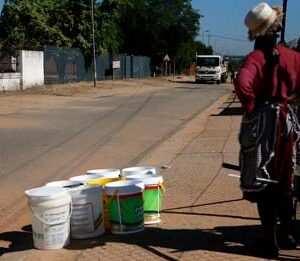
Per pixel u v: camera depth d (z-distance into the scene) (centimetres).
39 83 3650
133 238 541
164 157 1087
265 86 438
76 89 3638
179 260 477
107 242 533
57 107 2427
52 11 4656
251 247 490
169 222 593
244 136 439
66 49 4194
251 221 589
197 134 1466
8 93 3069
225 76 6016
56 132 1555
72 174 974
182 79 6675
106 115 2075
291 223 493
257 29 438
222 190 746
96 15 4719
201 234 548
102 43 4903
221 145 1201
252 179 435
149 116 2052
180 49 7819
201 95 3447
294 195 480
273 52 439
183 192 741
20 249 538
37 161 1100
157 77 6719
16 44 4419
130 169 633
